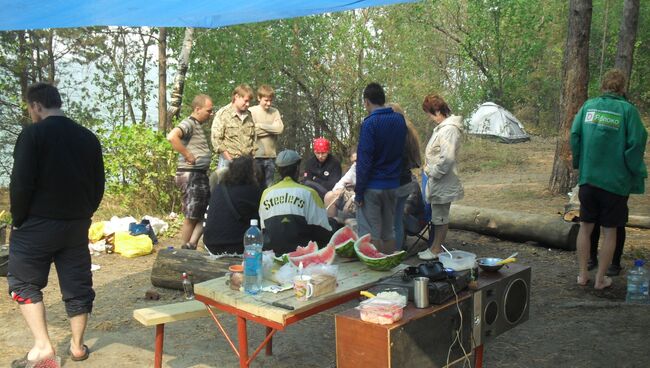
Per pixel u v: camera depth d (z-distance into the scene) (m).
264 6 4.45
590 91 26.05
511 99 27.30
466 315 3.24
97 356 4.37
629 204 10.16
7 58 18.56
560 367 3.99
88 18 4.83
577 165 5.52
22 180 3.73
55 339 4.71
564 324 4.72
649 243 7.29
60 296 5.79
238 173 5.18
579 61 10.46
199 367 4.17
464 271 3.33
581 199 5.49
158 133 9.77
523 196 10.94
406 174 5.79
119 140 9.51
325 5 4.39
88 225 4.14
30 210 3.86
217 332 4.83
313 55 16.67
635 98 29.14
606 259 5.44
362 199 5.38
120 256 7.36
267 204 4.63
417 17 21.08
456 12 25.66
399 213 5.89
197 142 6.94
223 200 5.23
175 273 5.72
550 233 7.03
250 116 7.54
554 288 5.64
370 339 2.85
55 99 3.94
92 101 19.89
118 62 20.30
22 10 4.66
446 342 3.12
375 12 16.56
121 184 9.67
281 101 16.72
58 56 20.38
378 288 3.21
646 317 4.77
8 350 4.52
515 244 7.38
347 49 16.44
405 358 2.87
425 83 17.88
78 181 3.94
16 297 3.93
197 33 15.69
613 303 5.05
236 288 3.46
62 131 3.90
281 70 16.55
